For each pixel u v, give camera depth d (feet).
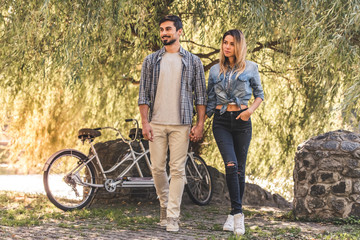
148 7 20.45
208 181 21.72
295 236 12.30
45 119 28.12
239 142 13.14
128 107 29.63
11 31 18.88
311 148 16.01
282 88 28.25
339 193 15.19
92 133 18.28
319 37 17.94
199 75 13.42
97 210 17.24
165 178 13.84
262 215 17.62
